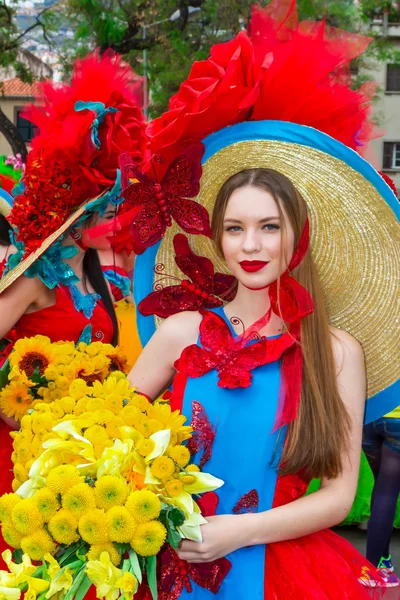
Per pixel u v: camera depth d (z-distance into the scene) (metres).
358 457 2.01
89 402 1.85
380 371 2.14
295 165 2.01
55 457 1.75
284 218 1.97
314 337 1.99
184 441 1.97
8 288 2.59
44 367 2.35
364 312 2.12
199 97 1.94
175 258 2.20
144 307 2.20
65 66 12.50
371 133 2.14
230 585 1.93
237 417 1.98
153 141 2.00
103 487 1.65
